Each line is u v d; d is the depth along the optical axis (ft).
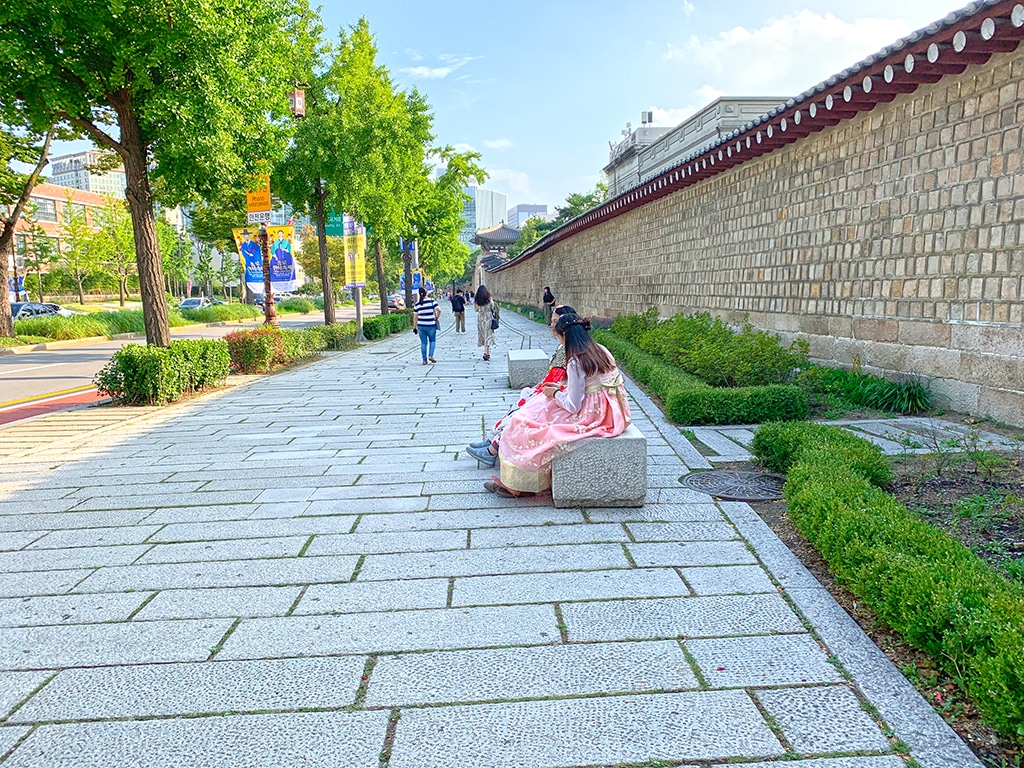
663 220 54.85
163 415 29.43
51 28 28.07
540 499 15.78
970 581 8.74
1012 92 20.75
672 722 7.54
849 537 10.87
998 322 21.49
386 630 9.82
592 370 14.94
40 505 16.46
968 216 22.67
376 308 219.82
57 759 7.17
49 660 9.23
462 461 19.75
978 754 6.92
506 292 212.84
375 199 64.54
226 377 40.14
